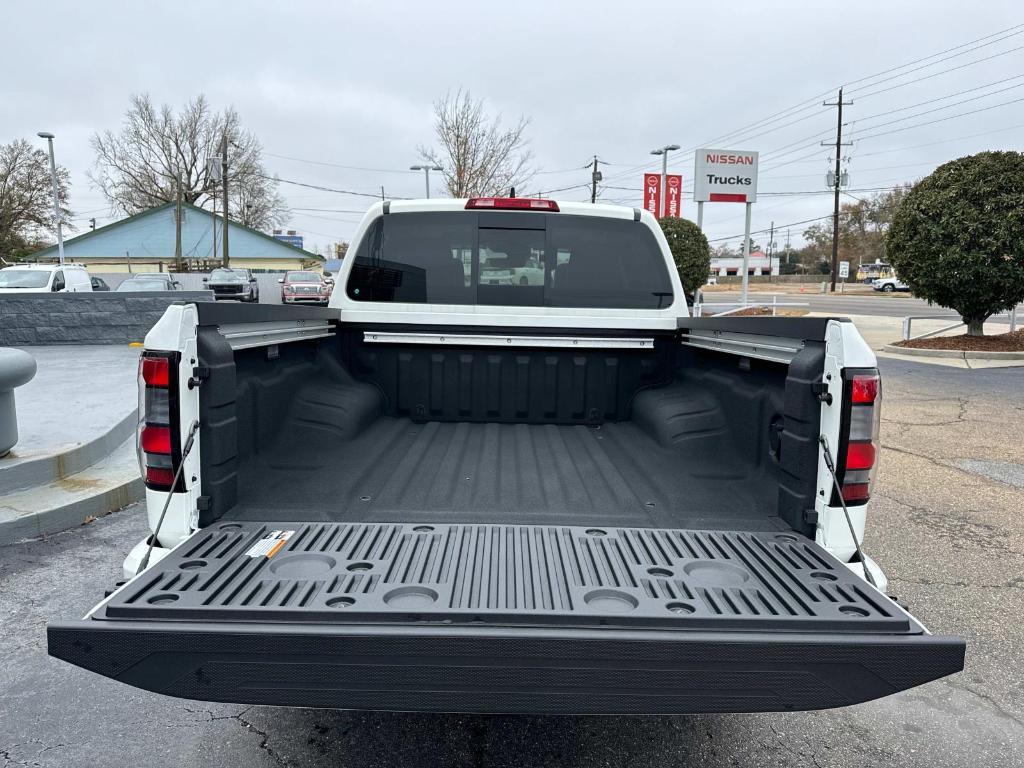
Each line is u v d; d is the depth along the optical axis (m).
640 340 4.15
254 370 3.00
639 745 2.90
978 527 5.43
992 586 4.40
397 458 3.51
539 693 1.85
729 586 2.08
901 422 8.91
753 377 3.09
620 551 2.35
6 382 5.54
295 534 2.41
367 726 3.00
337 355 4.14
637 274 4.21
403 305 4.14
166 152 61.25
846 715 3.14
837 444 2.34
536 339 4.13
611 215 4.15
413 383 4.21
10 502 5.39
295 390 3.46
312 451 3.42
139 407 2.37
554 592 2.02
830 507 2.38
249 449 2.88
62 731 2.97
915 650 1.84
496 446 3.76
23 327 13.54
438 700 1.86
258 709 3.13
